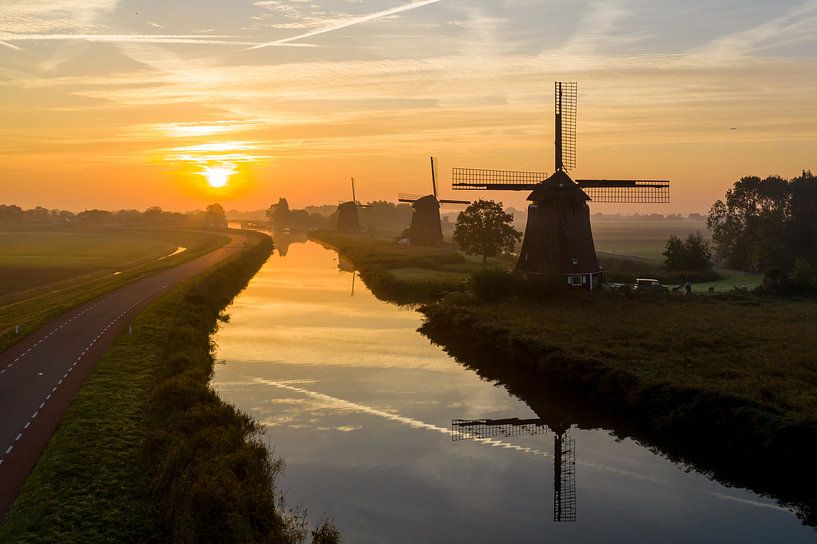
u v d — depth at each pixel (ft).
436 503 89.86
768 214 369.50
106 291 246.68
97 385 116.88
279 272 392.27
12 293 284.41
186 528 67.00
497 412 129.29
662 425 114.32
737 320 185.26
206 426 100.48
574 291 233.55
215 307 237.04
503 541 79.61
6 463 83.30
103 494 77.51
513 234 373.40
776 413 104.06
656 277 298.56
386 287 294.25
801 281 240.73
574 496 92.53
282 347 181.27
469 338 188.55
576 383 140.05
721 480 98.12
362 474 98.78
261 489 81.66
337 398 135.74
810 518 85.92
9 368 129.08
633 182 255.50
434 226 525.75
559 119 253.65
